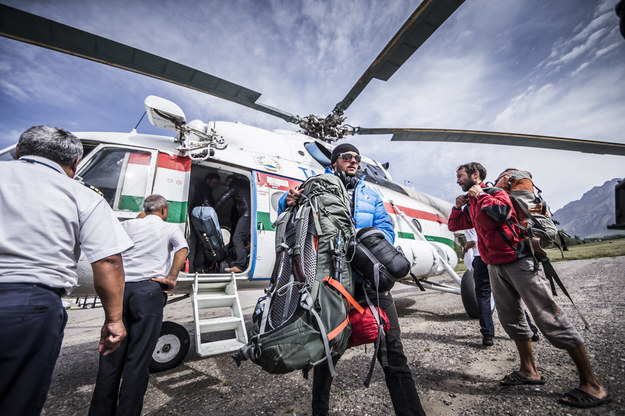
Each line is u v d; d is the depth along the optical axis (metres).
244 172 3.91
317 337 1.20
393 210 5.18
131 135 3.57
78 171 2.91
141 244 2.05
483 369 2.45
